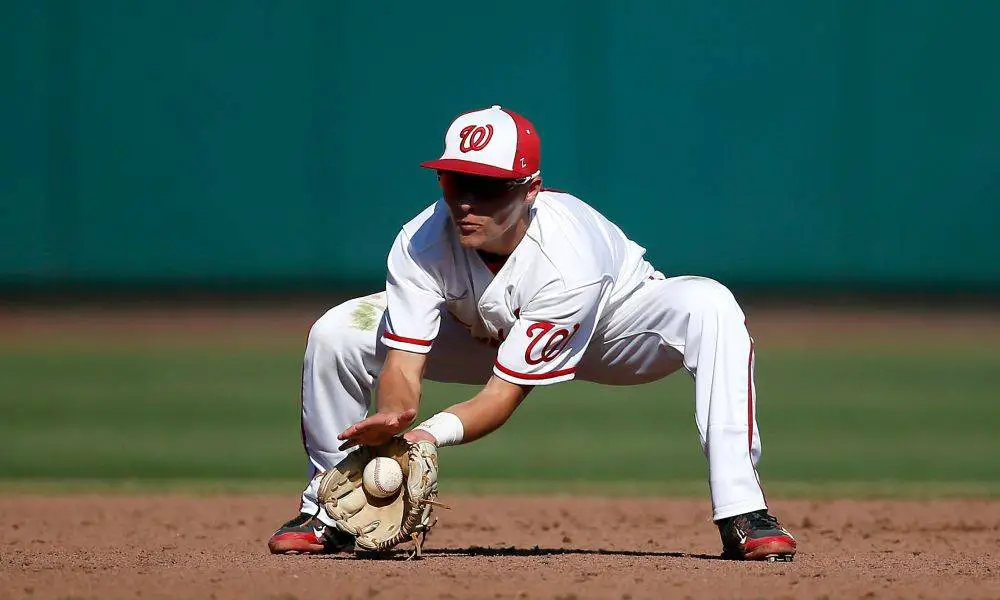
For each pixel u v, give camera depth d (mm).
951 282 71562
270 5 71062
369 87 71000
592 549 21172
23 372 49812
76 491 28609
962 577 16812
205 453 34656
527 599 14508
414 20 70625
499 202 16125
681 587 15383
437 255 17078
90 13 70625
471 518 25391
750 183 70562
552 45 69938
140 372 49844
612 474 32188
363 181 71375
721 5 69938
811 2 70062
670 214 70375
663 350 18344
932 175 71000
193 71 71125
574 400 47250
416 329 17188
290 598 14594
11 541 21672
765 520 17797
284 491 28750
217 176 71688
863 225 71062
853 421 40125
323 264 71812
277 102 71250
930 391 45938
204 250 71875
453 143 16250
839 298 71312
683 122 70125
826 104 70500
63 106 71062
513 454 35531
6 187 71250
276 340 58781
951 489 29250
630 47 69750
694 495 28344
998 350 56625
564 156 70125
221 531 23312
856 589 15445
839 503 27125
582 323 17016
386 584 15461
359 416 18828
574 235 17016
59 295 71812
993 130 70688
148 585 15531
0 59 70688
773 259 70938
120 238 71812
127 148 71375
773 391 46062
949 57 70500
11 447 35500
